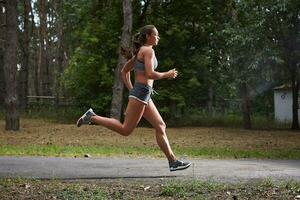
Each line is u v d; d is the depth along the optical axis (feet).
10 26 65.26
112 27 84.12
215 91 95.86
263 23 68.49
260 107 116.98
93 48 84.38
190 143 53.16
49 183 24.35
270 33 69.82
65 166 30.96
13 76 65.26
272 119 104.17
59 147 45.16
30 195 21.16
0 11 105.60
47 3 151.02
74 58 84.89
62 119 93.76
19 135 58.44
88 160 34.65
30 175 26.91
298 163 35.29
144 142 53.52
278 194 21.83
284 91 108.37
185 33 82.69
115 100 71.87
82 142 51.90
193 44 87.10
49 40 156.56
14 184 23.90
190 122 92.17
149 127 77.05
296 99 80.28
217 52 84.43
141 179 25.99
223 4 83.71
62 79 97.30
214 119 95.45
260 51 69.56
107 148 45.73
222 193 21.90
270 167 32.09
